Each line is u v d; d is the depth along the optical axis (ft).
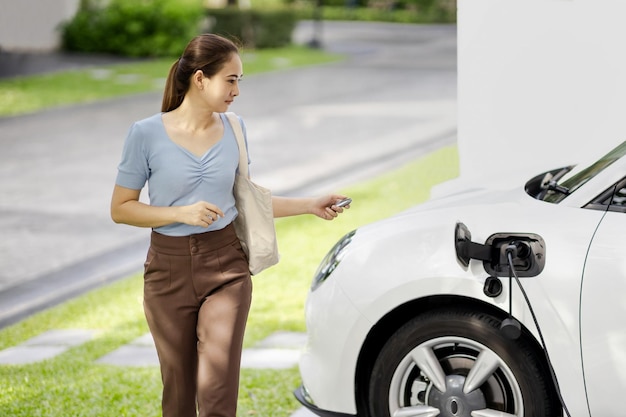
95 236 33.50
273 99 70.44
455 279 13.41
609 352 12.69
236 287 13.15
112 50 98.17
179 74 12.92
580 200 13.51
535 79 24.32
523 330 13.37
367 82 80.28
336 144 51.49
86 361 20.80
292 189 40.32
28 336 22.94
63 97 71.05
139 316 24.17
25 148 51.49
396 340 13.92
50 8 99.81
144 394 18.56
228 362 12.94
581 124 24.13
